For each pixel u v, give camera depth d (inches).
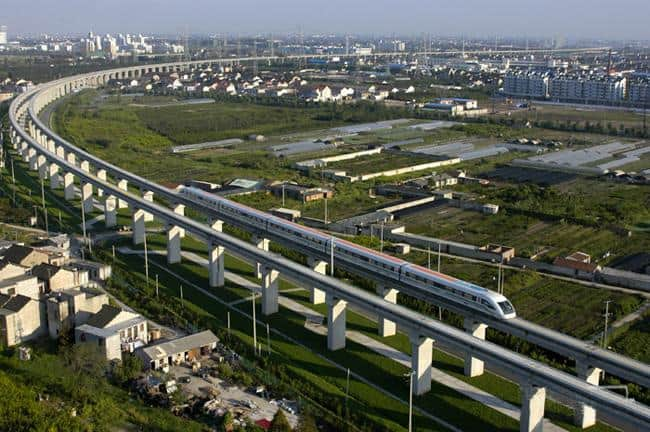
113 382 4242.1
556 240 7057.1
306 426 3604.8
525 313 5295.3
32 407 3804.1
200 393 4106.8
